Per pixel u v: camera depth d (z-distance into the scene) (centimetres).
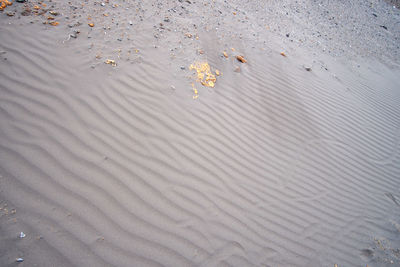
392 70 848
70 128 254
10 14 331
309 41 750
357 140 473
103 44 359
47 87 278
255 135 368
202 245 224
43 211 195
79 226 197
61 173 220
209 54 448
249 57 507
